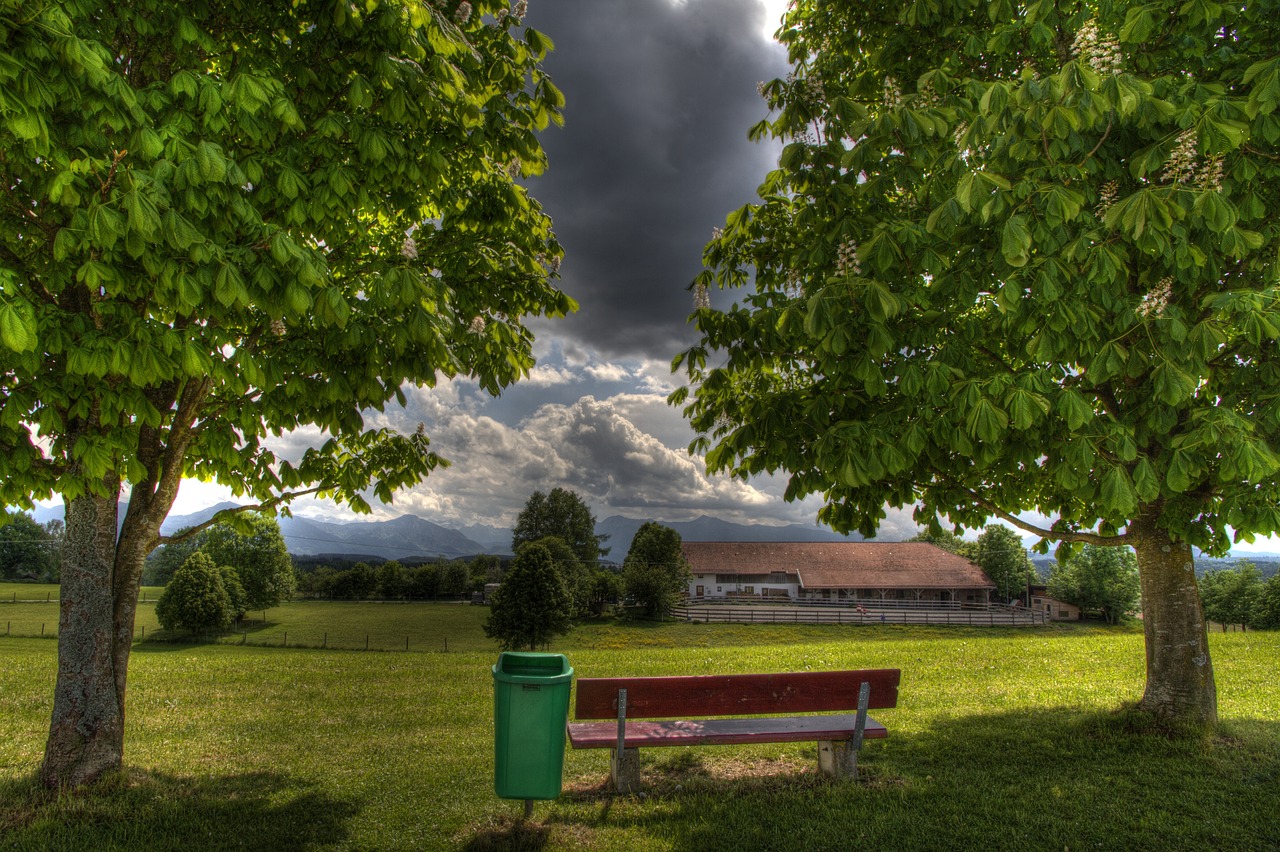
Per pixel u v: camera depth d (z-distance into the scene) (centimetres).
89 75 376
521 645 3180
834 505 745
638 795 604
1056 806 560
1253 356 589
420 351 561
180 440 670
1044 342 482
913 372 498
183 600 4191
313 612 6109
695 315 712
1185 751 698
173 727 910
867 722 668
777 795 589
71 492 510
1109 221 442
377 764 733
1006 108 462
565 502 7550
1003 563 6594
